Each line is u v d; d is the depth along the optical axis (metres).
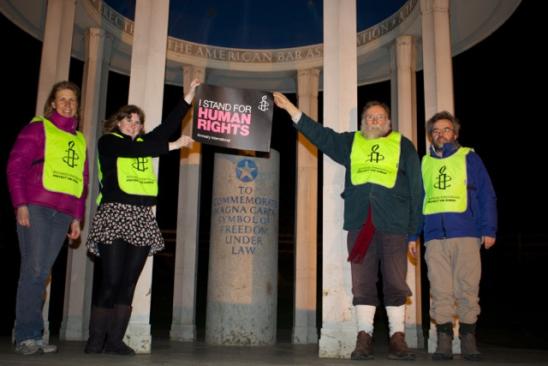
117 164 4.11
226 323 6.16
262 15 8.90
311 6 8.72
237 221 6.39
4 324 8.95
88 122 7.65
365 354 3.90
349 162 4.21
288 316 12.95
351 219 4.06
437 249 4.26
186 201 8.35
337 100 4.79
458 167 4.30
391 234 3.96
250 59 9.23
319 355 4.36
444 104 6.02
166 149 4.25
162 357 3.95
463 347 4.12
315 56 8.99
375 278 4.03
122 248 4.02
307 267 8.14
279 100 4.45
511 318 11.76
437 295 4.22
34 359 3.42
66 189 4.04
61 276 13.78
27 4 7.48
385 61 8.88
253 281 6.27
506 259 15.29
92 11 7.63
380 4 8.12
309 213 8.36
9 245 13.82
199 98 4.74
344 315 4.44
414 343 6.68
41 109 6.10
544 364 3.80
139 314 4.48
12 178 3.83
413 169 4.04
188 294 7.97
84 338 7.02
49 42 6.27
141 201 4.13
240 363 3.54
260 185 6.54
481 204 4.23
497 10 7.30
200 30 8.98
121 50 8.76
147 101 4.90
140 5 5.07
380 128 4.20
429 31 6.30
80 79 12.87
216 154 6.73
